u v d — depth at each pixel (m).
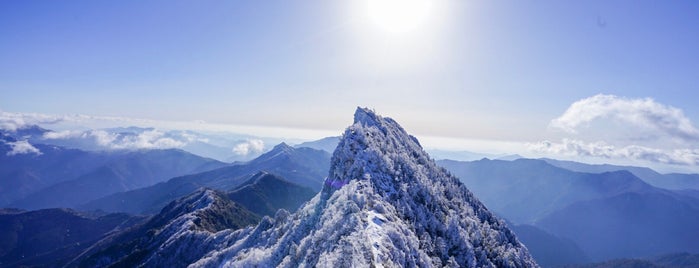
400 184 146.12
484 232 169.88
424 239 110.88
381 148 182.88
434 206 155.12
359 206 100.25
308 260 81.81
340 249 72.44
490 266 136.50
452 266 108.69
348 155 157.00
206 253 189.62
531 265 173.75
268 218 159.88
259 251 116.81
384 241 78.44
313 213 118.56
